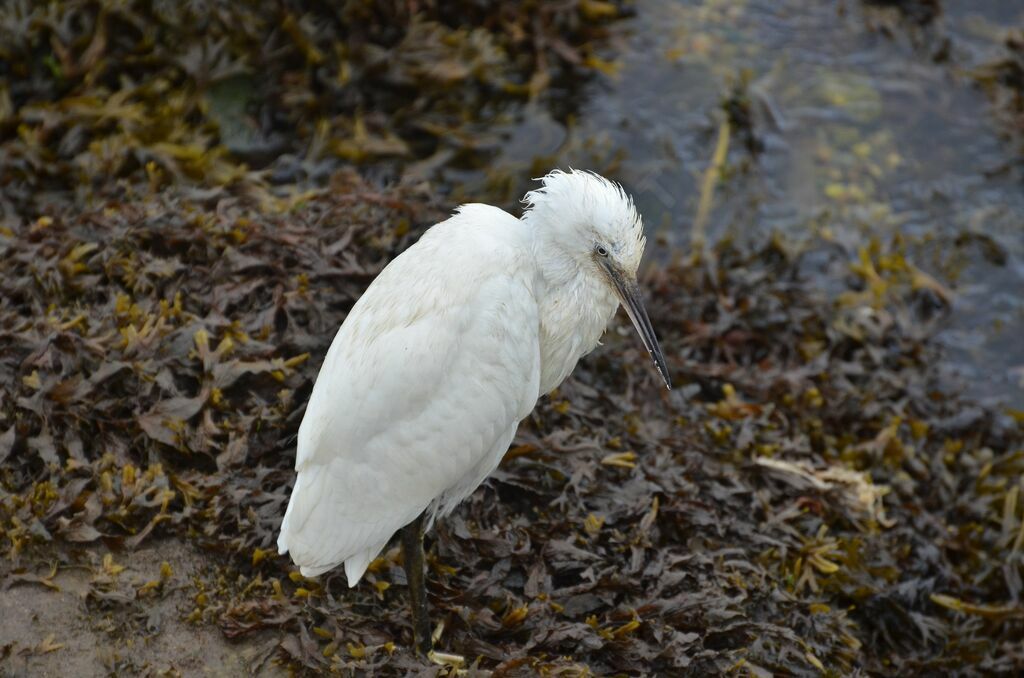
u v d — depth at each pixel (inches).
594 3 650.8
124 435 356.8
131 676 304.3
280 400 368.2
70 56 543.2
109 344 369.4
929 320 569.9
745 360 517.7
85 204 490.9
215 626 320.2
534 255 326.3
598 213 320.8
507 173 587.5
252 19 565.3
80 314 378.6
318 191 470.3
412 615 326.6
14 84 541.6
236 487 346.3
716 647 350.3
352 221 436.8
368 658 313.4
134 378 364.5
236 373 362.6
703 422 442.9
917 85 676.1
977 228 611.5
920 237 606.9
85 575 325.1
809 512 417.7
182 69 557.6
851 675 349.4
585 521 362.0
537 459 378.3
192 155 511.8
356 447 303.1
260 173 497.7
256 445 362.3
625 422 422.6
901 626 408.8
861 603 403.5
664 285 532.1
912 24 706.8
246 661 313.0
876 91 669.9
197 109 550.9
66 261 396.8
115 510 335.6
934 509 474.3
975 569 454.6
